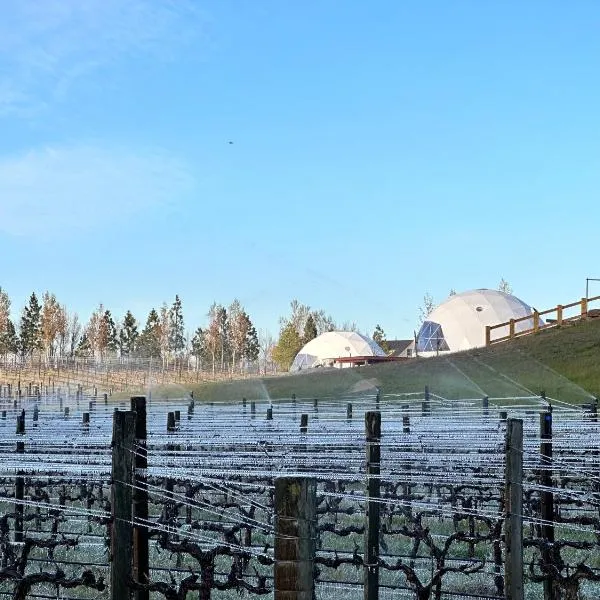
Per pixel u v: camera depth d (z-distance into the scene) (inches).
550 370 1579.7
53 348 3981.3
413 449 478.6
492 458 443.2
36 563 519.5
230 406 1267.2
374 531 354.6
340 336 3073.3
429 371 1718.8
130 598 304.8
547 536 414.9
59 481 589.0
